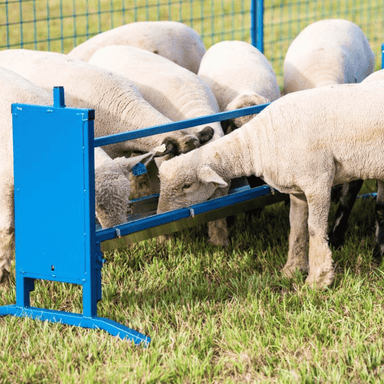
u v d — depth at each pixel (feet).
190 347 13.76
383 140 15.90
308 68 24.21
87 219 13.92
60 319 14.71
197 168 16.72
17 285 15.02
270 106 16.49
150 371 13.03
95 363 13.23
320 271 16.29
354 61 25.32
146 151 19.62
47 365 13.26
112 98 20.03
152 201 18.30
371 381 12.56
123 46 23.73
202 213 17.02
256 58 23.73
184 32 27.96
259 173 16.53
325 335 14.12
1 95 17.28
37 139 14.11
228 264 18.03
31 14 50.78
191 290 16.21
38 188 14.32
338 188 21.70
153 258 18.33
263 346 13.71
